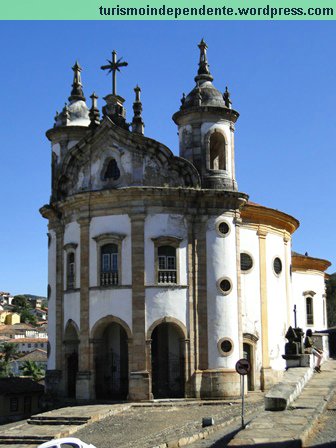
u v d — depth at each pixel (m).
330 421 18.56
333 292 99.06
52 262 42.56
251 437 15.66
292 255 55.41
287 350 27.78
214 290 37.59
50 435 28.12
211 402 35.28
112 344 39.09
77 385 37.34
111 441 26.62
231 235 38.47
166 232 37.25
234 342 37.47
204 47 41.62
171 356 38.22
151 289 36.66
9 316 177.88
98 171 38.97
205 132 38.97
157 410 33.78
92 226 38.31
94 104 41.47
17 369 114.69
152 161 38.06
